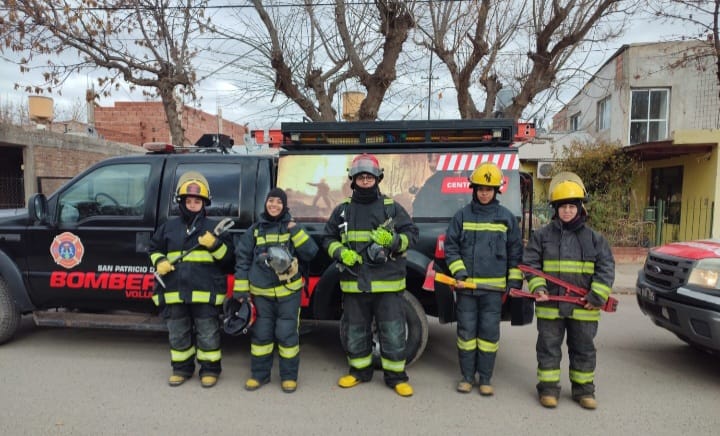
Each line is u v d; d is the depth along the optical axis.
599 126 17.27
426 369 4.46
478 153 4.33
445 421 3.40
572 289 3.56
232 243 4.09
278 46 8.84
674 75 14.83
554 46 9.34
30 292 4.71
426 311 4.66
